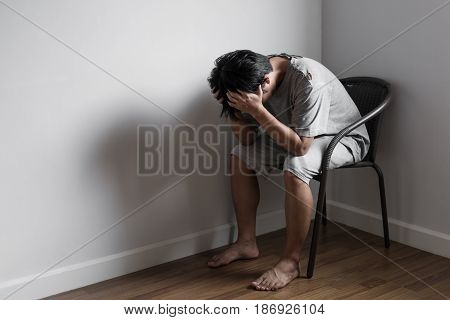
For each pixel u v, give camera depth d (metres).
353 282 2.01
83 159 1.98
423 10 2.09
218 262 2.18
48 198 1.93
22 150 1.85
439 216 2.19
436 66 2.08
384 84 2.18
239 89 1.86
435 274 2.05
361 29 2.34
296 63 1.99
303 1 2.44
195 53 2.15
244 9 2.25
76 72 1.90
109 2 1.92
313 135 1.93
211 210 2.34
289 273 2.01
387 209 2.39
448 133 2.09
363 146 2.14
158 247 2.21
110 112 2.00
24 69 1.80
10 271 1.90
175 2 2.07
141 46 2.02
